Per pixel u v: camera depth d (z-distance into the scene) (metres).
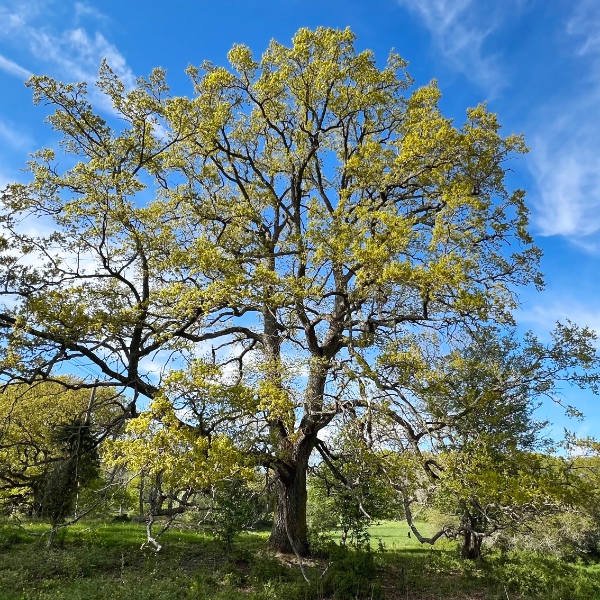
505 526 11.21
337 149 18.00
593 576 14.80
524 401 13.80
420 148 12.55
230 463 8.92
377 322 12.75
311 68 15.50
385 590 12.58
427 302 11.08
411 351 11.39
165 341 12.21
